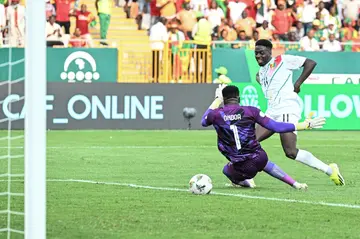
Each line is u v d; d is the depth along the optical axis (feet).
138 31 223.71
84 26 208.03
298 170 113.29
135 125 191.72
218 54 198.29
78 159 125.49
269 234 64.13
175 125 193.16
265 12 218.18
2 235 63.52
